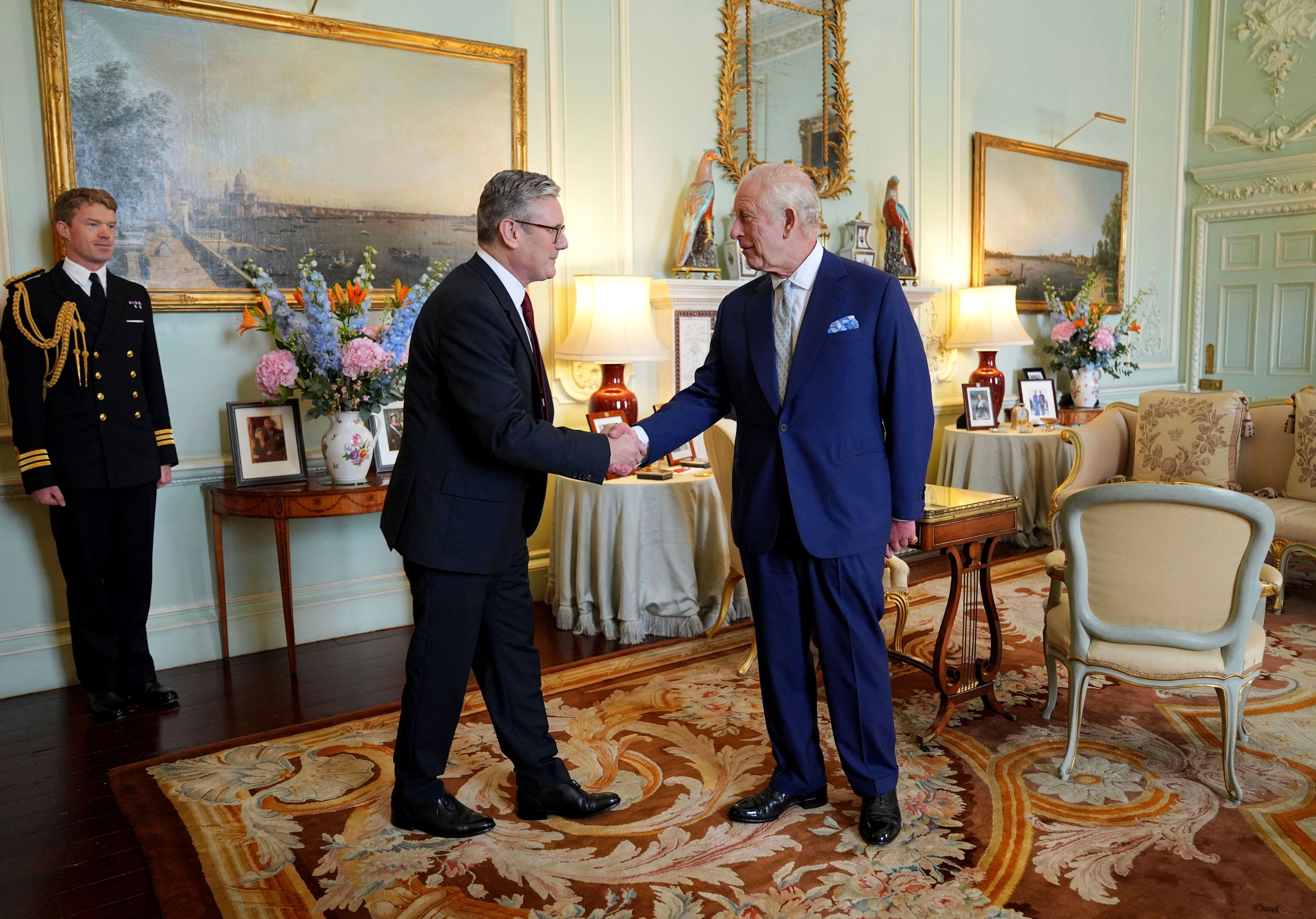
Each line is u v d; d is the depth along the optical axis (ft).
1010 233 22.27
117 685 11.23
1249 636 8.74
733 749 9.66
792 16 18.10
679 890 7.11
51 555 11.98
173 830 8.13
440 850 7.73
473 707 10.91
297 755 9.68
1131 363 23.36
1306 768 9.07
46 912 6.98
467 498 7.39
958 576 9.71
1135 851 7.57
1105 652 8.70
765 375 7.80
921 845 7.70
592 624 13.69
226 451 12.96
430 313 7.45
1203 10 26.45
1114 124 24.86
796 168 7.64
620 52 15.97
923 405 7.73
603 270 16.07
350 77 13.39
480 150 14.57
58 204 10.61
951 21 20.76
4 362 11.04
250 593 13.35
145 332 11.30
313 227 13.26
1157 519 8.25
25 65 11.41
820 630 7.84
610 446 7.63
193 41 12.24
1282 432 16.46
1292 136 24.84
